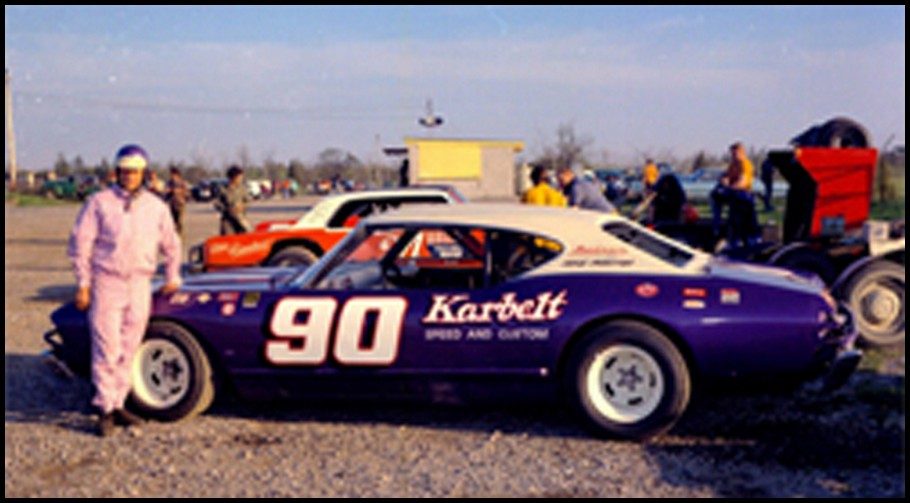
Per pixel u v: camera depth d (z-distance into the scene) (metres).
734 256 9.05
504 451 5.21
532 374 5.40
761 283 5.34
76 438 5.63
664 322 5.21
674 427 5.58
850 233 8.39
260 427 5.81
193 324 5.71
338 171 77.19
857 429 5.38
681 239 10.64
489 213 5.84
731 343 5.21
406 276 6.12
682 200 11.16
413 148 39.06
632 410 5.32
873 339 7.52
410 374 5.51
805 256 8.11
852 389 6.22
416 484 4.69
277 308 5.66
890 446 5.07
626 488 4.57
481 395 5.52
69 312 6.04
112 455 5.29
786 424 5.52
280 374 5.64
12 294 12.35
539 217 5.72
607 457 5.06
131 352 5.68
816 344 5.23
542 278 5.48
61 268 16.09
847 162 8.36
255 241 10.47
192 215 35.97
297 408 6.25
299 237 10.45
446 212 5.90
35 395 6.68
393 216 5.93
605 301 5.30
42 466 5.11
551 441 5.39
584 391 5.33
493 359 5.42
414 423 5.85
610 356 5.34
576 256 5.54
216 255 10.45
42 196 56.28
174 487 4.71
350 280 5.93
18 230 27.25
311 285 5.77
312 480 4.78
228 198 13.15
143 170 5.64
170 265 5.91
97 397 5.59
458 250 6.06
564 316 5.32
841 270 8.06
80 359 5.99
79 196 53.94
